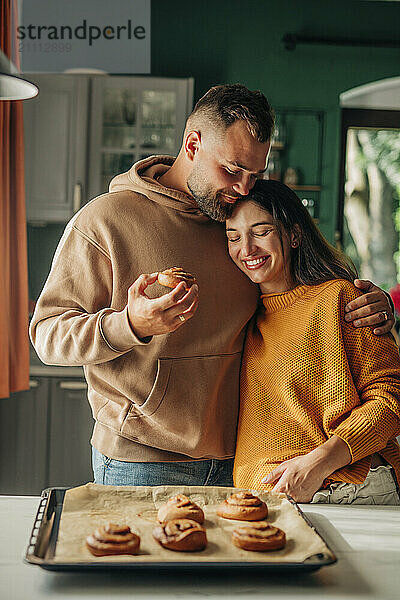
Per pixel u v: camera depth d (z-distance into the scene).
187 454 1.54
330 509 1.25
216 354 1.55
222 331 1.56
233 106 1.42
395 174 4.58
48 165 3.87
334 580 0.93
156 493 1.13
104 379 1.50
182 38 4.23
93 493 1.12
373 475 1.40
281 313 1.55
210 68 4.27
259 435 1.49
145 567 0.86
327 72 4.34
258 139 1.42
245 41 4.27
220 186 1.46
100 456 1.58
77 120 3.85
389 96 4.49
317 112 4.34
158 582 0.91
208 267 1.55
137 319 1.27
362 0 4.30
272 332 1.55
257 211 1.51
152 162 1.65
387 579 0.94
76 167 3.88
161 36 4.21
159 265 1.51
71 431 3.53
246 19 4.27
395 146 4.56
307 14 4.29
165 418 1.51
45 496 1.12
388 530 1.14
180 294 1.24
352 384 1.44
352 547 1.05
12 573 0.93
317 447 1.38
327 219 4.41
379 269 4.62
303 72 4.32
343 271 1.58
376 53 4.34
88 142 3.87
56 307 1.49
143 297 1.28
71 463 3.54
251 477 1.45
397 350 1.51
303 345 1.47
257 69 4.29
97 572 0.89
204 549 0.95
